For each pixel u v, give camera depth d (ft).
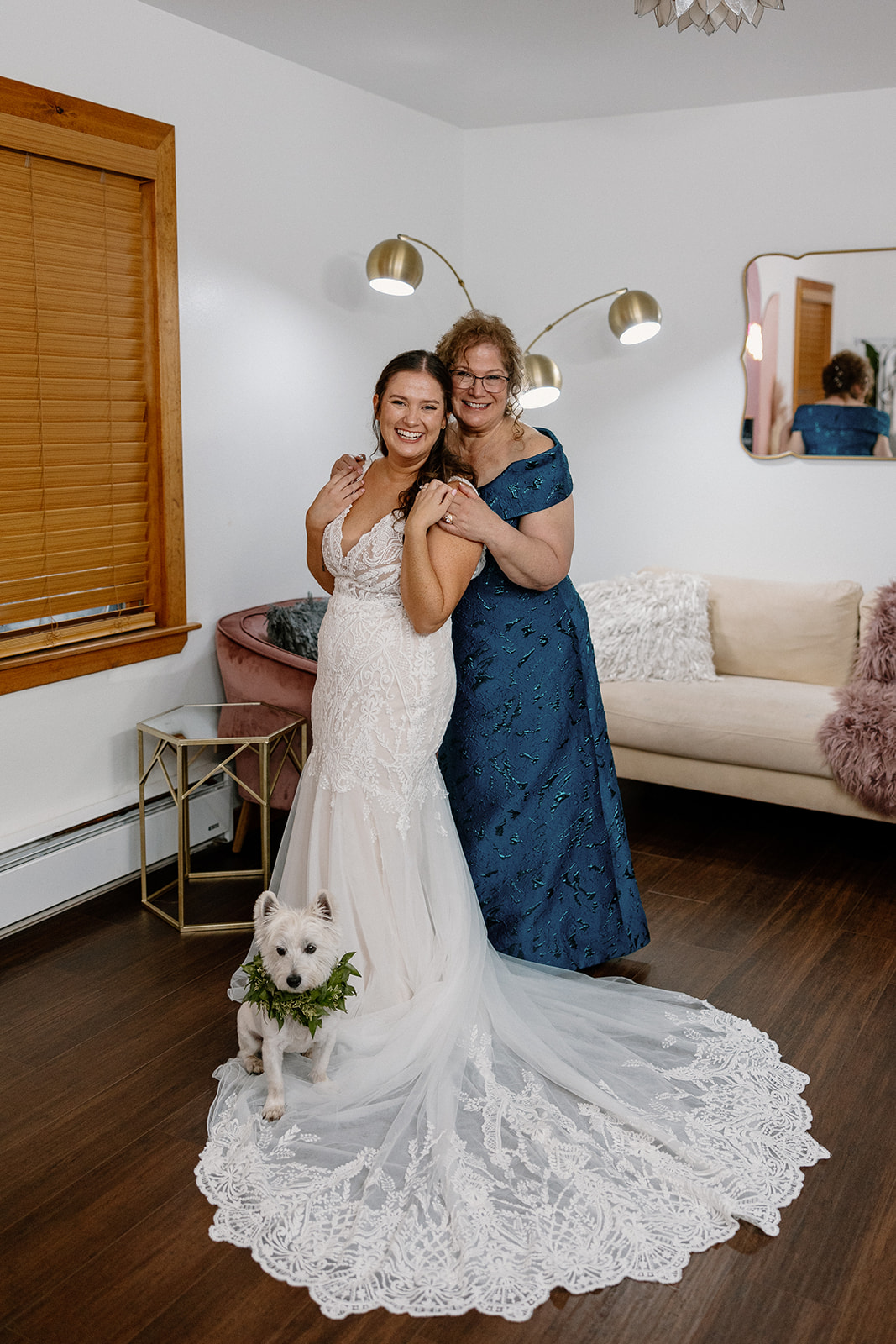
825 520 14.62
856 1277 5.98
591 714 9.16
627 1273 6.00
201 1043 8.26
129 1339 5.55
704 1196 6.55
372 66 12.58
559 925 9.29
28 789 10.31
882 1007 8.93
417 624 7.70
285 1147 6.97
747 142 14.20
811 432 14.46
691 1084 7.74
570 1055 7.93
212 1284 5.93
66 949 9.80
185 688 12.00
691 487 15.44
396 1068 7.64
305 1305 5.79
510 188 15.80
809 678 13.70
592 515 16.25
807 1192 6.65
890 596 13.16
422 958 8.20
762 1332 5.61
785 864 12.01
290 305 12.87
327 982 7.12
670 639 13.43
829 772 11.80
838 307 14.02
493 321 8.23
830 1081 7.85
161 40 10.71
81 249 10.25
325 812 8.18
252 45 11.78
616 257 15.31
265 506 12.86
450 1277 5.97
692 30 11.25
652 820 13.42
